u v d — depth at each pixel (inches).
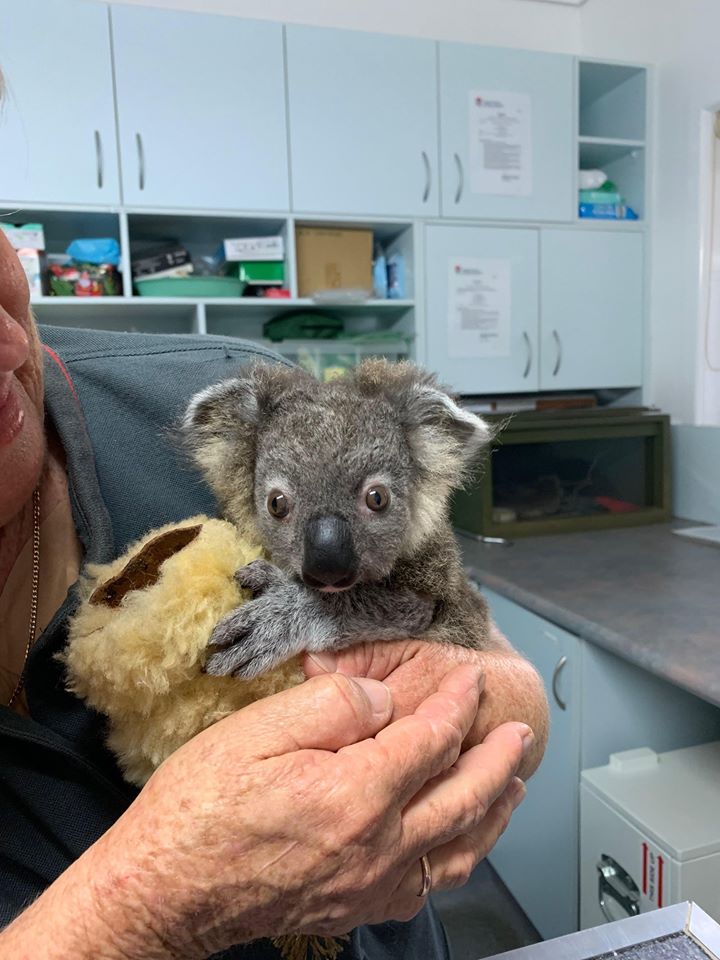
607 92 96.5
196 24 74.2
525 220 86.4
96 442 26.2
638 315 92.6
